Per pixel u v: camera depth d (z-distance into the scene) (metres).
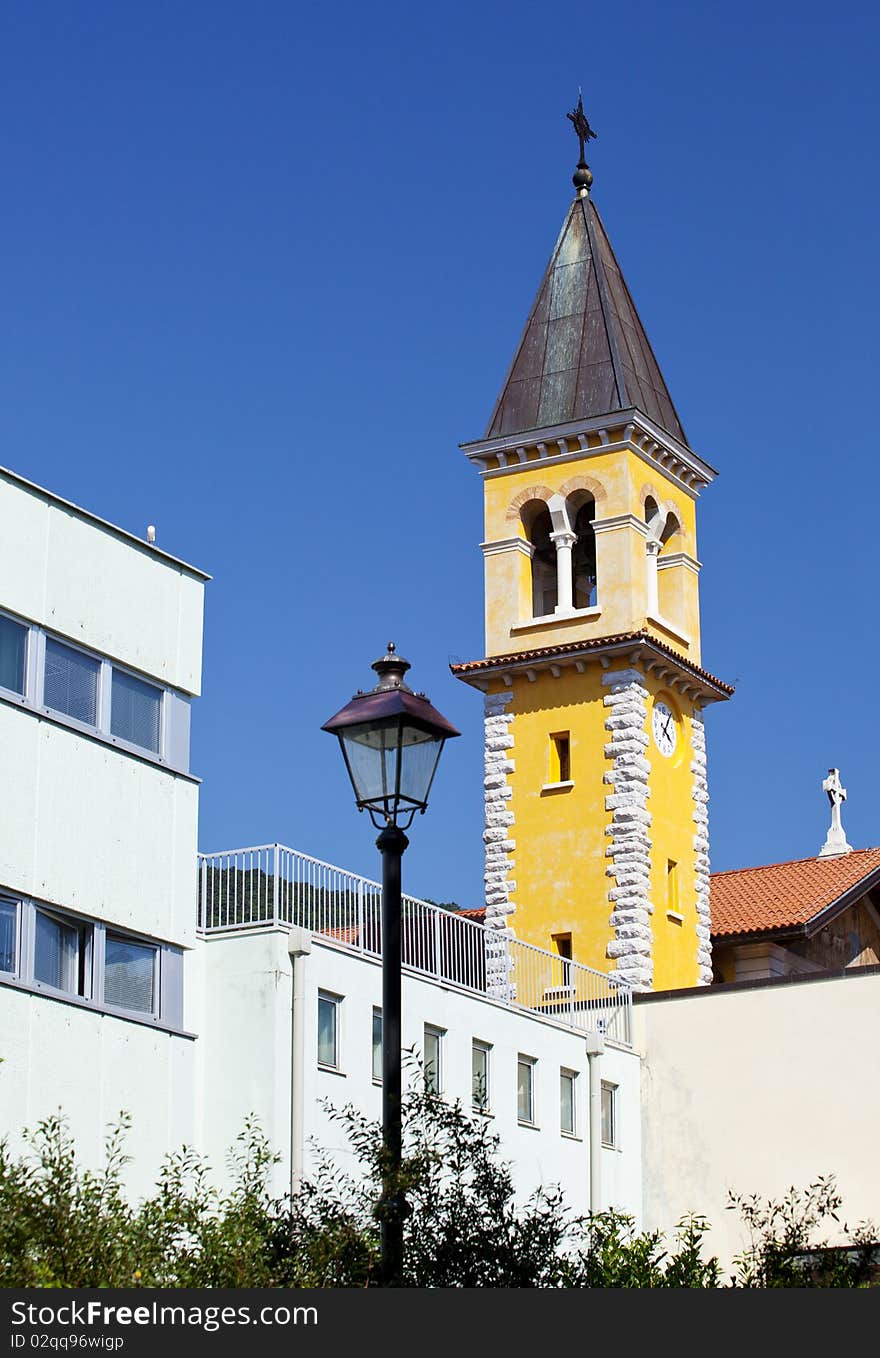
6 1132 32.66
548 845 58.84
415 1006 42.97
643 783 58.56
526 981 55.72
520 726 60.28
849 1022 50.97
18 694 34.28
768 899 62.25
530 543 62.44
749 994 52.28
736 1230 50.41
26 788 34.12
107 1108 35.03
